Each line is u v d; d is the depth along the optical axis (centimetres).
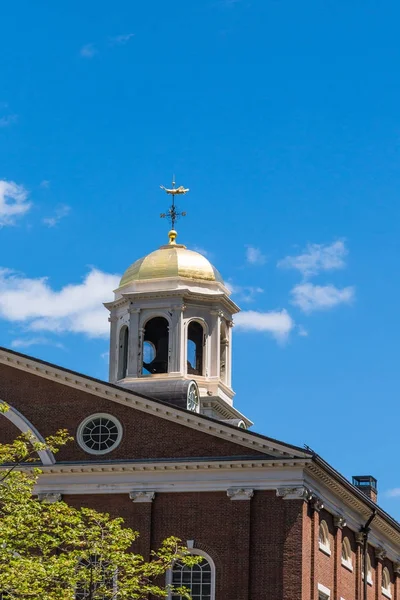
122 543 5400
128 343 8219
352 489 6894
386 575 8081
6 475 5303
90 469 6525
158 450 6512
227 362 8519
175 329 8150
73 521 5375
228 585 6222
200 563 6309
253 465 6331
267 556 6219
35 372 6794
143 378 8075
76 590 6028
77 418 6681
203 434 6481
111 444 6594
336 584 6762
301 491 6256
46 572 5047
